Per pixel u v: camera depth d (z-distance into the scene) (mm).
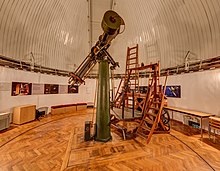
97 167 2561
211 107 4574
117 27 3238
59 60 8141
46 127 5188
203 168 2545
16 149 3291
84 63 4859
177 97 6113
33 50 6480
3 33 4918
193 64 5238
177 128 5176
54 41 7434
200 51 4934
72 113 7977
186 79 5648
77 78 4422
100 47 3836
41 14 5996
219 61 4246
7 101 5395
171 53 6301
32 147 3416
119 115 4398
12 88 5590
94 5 7395
